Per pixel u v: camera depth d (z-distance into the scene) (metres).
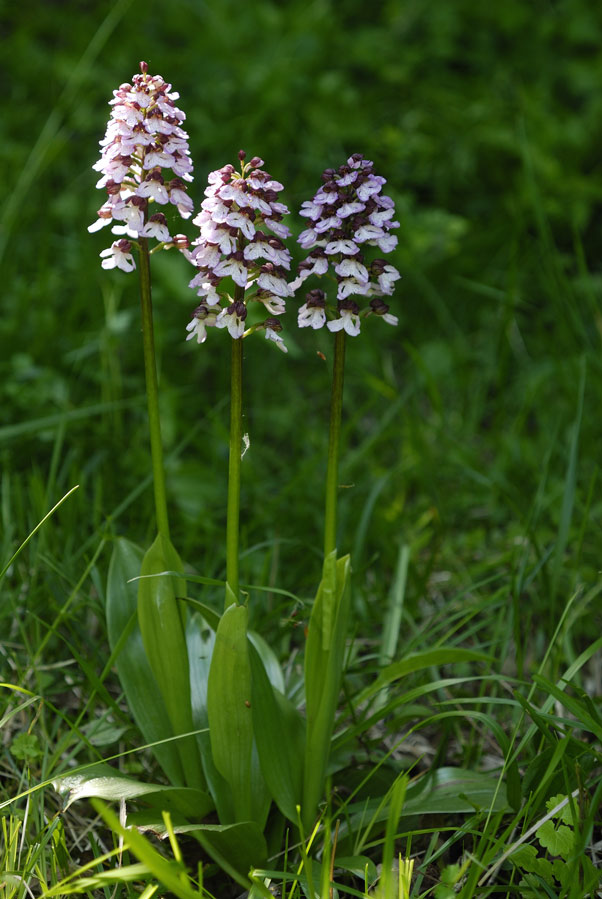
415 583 2.49
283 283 1.97
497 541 2.66
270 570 2.52
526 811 2.03
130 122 1.95
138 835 1.84
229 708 2.02
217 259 1.96
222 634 2.00
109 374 2.86
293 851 2.12
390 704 2.12
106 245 3.34
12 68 4.29
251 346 3.28
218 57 4.18
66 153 3.89
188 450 2.90
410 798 2.12
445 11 4.44
